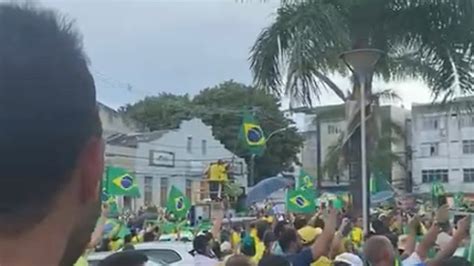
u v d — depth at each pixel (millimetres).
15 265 895
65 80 909
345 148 12750
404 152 55469
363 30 13008
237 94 60281
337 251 6871
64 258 938
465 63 13344
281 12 13141
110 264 3922
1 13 895
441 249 6199
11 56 877
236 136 58000
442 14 13000
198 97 62875
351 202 12398
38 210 899
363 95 10672
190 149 54844
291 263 5488
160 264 11805
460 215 8633
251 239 9500
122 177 17406
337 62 12688
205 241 9164
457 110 14133
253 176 54781
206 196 38594
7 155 876
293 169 58906
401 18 13055
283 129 55500
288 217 15969
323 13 12570
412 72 14070
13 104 875
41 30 900
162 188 52438
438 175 64812
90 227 969
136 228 18875
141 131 58594
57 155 904
